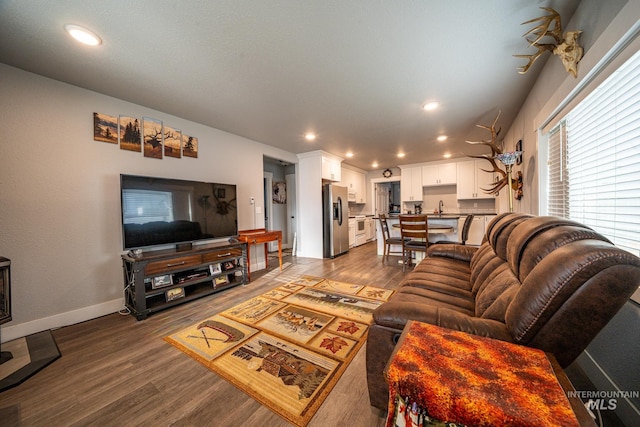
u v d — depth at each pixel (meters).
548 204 2.16
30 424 1.20
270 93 2.45
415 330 0.92
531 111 2.44
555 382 0.63
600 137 1.38
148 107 2.77
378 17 1.48
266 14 1.44
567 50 1.42
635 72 1.11
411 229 3.86
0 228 1.93
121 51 1.76
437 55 1.87
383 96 2.55
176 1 1.33
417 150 5.00
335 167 5.55
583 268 0.74
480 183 5.73
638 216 1.11
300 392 1.38
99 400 1.34
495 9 1.43
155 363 1.65
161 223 2.69
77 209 2.29
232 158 3.77
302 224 5.34
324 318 2.28
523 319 0.84
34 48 1.72
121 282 2.55
